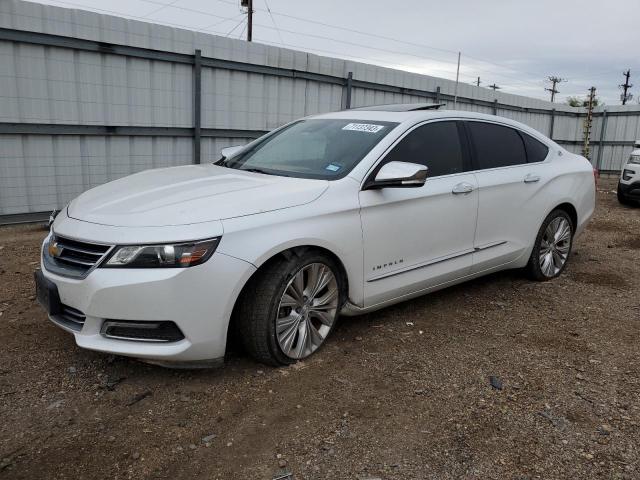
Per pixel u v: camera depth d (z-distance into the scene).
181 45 9.08
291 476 2.54
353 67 11.91
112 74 8.43
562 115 20.70
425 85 14.08
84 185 8.46
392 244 3.97
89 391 3.21
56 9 7.68
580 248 7.29
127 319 3.01
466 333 4.22
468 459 2.71
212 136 9.89
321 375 3.47
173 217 3.10
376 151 3.98
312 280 3.58
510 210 4.92
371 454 2.72
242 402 3.14
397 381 3.43
